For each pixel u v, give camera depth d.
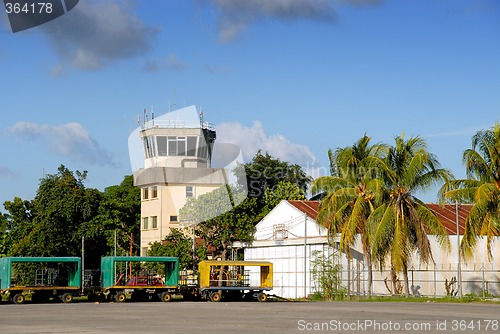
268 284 50.47
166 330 23.36
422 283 56.16
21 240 69.56
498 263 57.69
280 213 63.44
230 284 49.94
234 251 66.12
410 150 51.22
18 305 42.97
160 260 49.38
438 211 63.44
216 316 30.77
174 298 53.84
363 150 53.84
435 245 57.00
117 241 75.81
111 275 47.97
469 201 47.47
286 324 25.86
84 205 72.25
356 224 51.25
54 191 72.56
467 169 46.47
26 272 53.81
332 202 52.41
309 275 57.94
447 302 47.28
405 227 49.91
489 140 46.09
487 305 42.09
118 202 83.00
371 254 51.22
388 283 56.09
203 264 49.59
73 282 47.59
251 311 34.88
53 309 37.50
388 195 51.53
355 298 51.50
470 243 45.88
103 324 26.25
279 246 61.78
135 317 30.33
